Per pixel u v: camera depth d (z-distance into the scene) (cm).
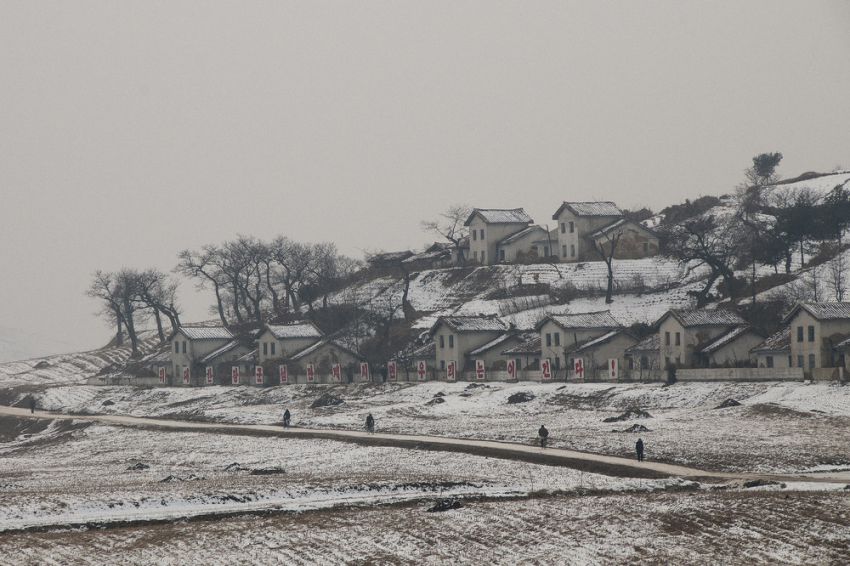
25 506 10856
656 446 13462
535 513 9838
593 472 12388
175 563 8656
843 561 7925
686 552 8362
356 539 9200
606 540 8819
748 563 8019
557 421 16612
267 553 8862
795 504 9512
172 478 13225
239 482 12456
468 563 8406
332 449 15412
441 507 10244
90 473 14500
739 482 10925
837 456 12450
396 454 14525
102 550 9069
